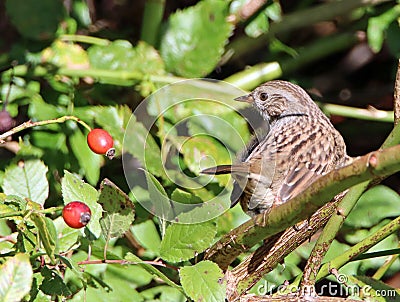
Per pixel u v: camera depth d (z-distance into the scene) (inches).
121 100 361.7
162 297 305.3
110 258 253.1
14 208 245.8
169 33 376.2
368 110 399.9
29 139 338.0
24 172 264.5
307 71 447.8
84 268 279.1
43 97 350.3
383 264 332.2
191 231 246.8
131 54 365.7
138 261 242.1
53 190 332.8
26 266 201.5
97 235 247.6
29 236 237.0
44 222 213.5
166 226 258.1
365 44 435.2
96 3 421.7
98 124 348.8
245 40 402.6
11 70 351.9
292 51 402.6
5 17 398.9
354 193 247.6
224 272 267.3
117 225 238.7
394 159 190.2
